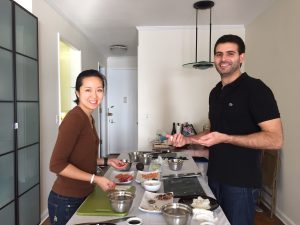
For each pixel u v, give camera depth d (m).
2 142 2.26
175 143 1.66
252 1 3.25
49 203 1.57
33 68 2.80
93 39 5.21
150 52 4.37
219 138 1.44
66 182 1.52
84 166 1.53
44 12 3.16
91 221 1.25
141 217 1.29
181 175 1.95
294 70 2.76
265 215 3.24
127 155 2.67
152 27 4.31
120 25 4.27
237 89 1.64
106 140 6.97
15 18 2.44
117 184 1.77
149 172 1.97
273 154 3.20
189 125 4.20
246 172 1.61
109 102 7.12
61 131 1.42
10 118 2.39
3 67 2.27
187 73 4.37
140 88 4.41
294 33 2.76
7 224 2.34
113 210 1.33
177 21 4.05
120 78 7.12
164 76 4.38
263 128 1.52
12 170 2.42
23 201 2.61
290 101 2.86
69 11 3.61
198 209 1.30
